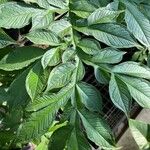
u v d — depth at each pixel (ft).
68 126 1.50
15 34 2.42
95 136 1.46
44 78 1.47
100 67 1.53
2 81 1.75
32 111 1.56
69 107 1.51
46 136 2.03
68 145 1.47
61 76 1.47
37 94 1.44
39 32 1.47
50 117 1.45
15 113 1.73
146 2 1.64
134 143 2.95
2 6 1.44
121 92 1.48
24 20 1.45
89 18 1.50
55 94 1.49
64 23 1.55
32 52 1.50
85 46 1.55
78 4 1.58
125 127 2.95
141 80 1.50
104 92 2.87
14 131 1.78
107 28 1.50
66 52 1.52
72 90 1.51
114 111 2.88
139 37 1.47
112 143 1.45
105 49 1.55
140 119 3.02
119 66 1.53
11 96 1.53
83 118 1.49
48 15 1.50
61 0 1.56
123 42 1.47
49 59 1.48
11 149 2.10
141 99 1.48
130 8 1.55
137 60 2.40
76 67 1.52
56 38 1.50
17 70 1.63
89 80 2.83
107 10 1.50
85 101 1.50
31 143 2.21
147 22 1.51
